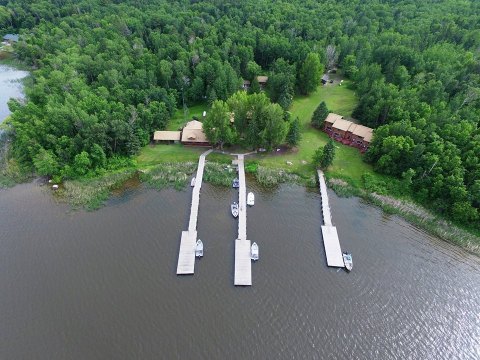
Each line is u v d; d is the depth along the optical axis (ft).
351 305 194.49
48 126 295.69
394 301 197.67
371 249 228.84
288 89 365.40
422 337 181.27
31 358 166.61
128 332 177.68
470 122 291.17
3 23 574.97
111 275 206.49
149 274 207.31
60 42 456.86
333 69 461.37
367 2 572.92
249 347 173.27
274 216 251.80
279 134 291.38
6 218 245.04
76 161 277.85
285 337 178.09
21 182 278.87
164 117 334.24
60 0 611.47
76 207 255.50
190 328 180.14
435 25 472.03
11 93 422.82
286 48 432.66
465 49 442.09
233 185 276.82
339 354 172.55
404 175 262.47
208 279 204.95
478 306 197.36
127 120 310.04
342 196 270.05
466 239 233.96
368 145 307.58
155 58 403.34
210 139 303.48
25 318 183.11
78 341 173.58
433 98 327.06
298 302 194.59
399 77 372.17
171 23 503.61
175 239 230.89
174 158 305.12
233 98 301.22
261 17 517.14
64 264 212.64
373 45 440.86
